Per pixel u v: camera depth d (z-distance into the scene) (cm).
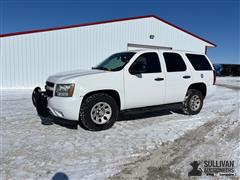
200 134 420
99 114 423
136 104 455
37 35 1109
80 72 443
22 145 356
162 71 486
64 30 1167
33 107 664
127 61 449
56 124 473
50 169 279
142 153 332
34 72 1126
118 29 1320
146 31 1424
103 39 1280
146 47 1444
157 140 386
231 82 1905
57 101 389
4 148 343
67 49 1187
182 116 561
